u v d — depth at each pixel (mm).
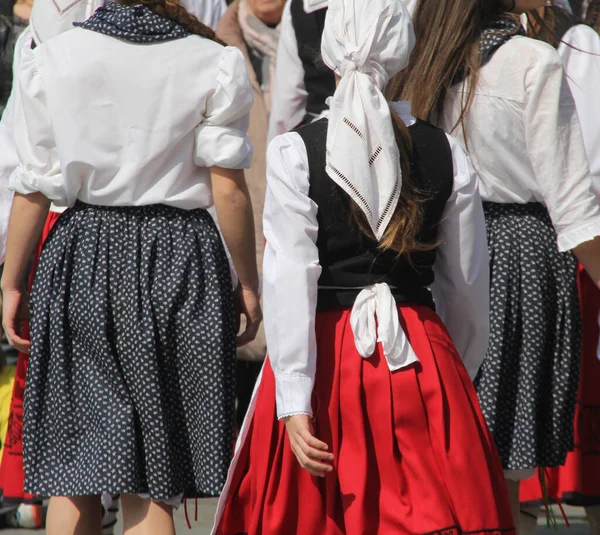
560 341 10445
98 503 9992
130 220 9773
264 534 8258
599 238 9859
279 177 8180
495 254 10258
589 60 11625
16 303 10469
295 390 7949
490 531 7883
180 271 9711
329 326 8297
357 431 8031
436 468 7984
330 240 8273
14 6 15406
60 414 9672
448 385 8188
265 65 16234
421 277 8516
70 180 9734
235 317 10102
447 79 10250
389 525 7879
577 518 15664
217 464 9625
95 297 9633
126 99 9617
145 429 9555
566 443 10586
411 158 8391
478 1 10234
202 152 9797
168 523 9758
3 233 12094
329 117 8281
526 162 10133
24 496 11656
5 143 12070
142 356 9570
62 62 9711
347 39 8297
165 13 9734
